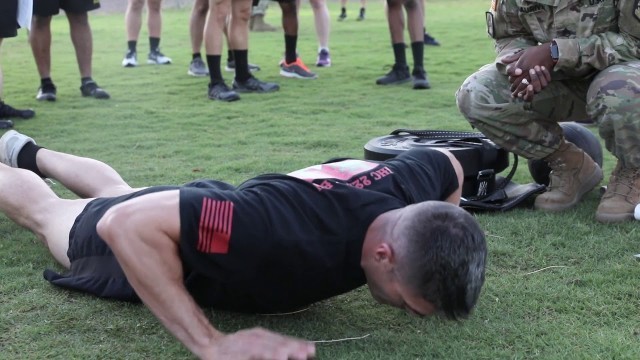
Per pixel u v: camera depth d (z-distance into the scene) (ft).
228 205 6.19
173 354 6.91
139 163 14.56
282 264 6.40
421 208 5.99
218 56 21.93
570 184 11.37
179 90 23.73
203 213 6.10
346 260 6.52
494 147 11.52
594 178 11.51
